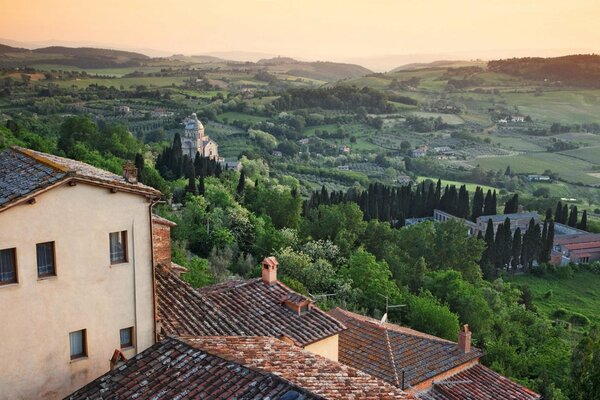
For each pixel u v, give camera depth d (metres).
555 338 65.31
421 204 146.88
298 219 96.69
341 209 95.81
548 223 126.12
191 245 74.75
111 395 15.45
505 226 116.31
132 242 17.61
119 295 17.50
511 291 91.62
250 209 100.88
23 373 15.91
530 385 46.31
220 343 17.61
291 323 23.69
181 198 96.38
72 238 16.41
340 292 60.78
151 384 15.51
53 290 16.19
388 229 97.44
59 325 16.41
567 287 111.00
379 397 14.68
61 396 16.62
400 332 32.44
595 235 133.00
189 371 15.70
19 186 15.92
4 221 15.20
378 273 65.31
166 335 18.97
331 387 14.82
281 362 16.36
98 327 17.16
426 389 28.66
